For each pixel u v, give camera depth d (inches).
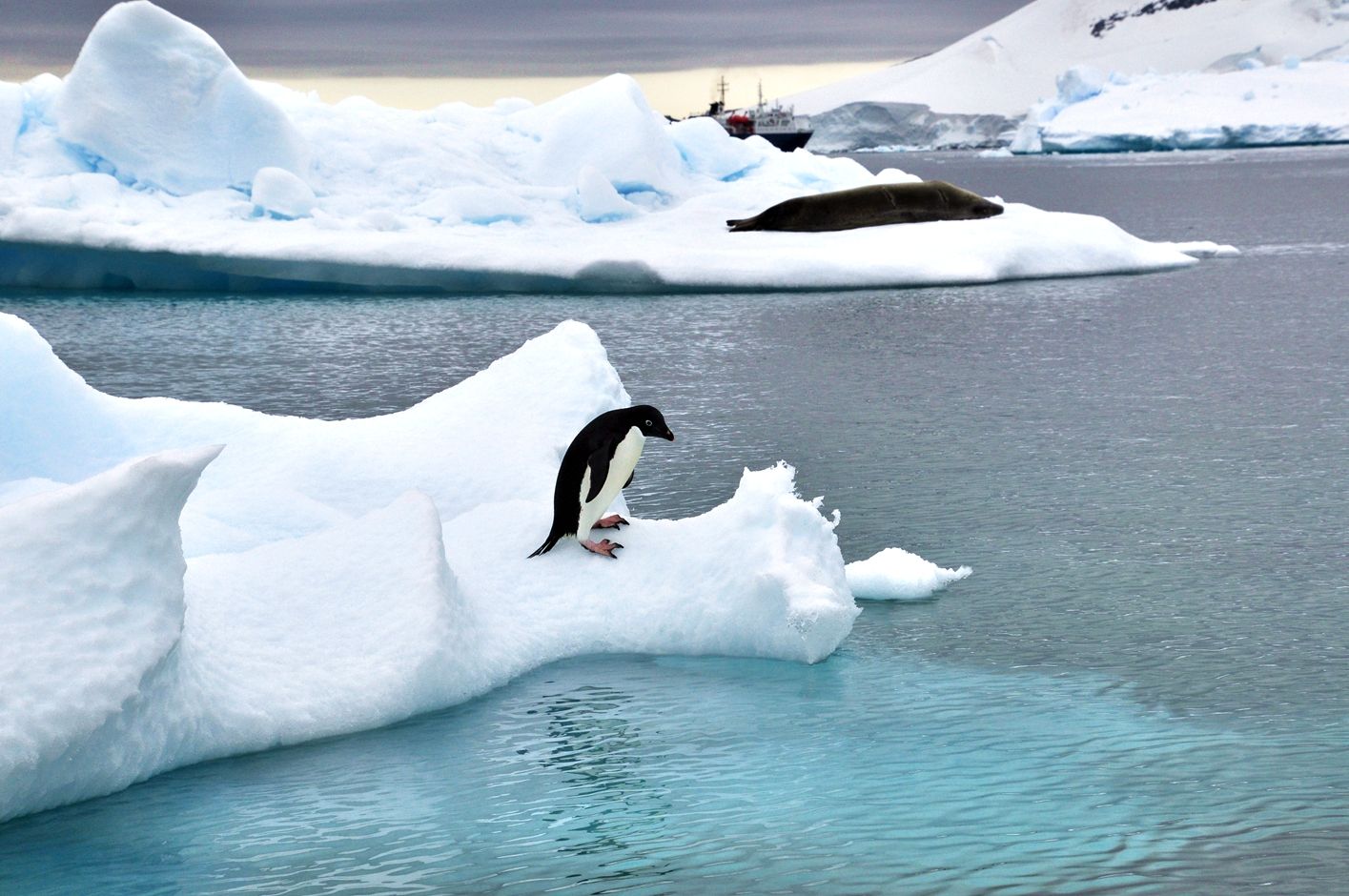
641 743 425.7
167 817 370.3
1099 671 491.2
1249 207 3909.9
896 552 618.5
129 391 1162.6
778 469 549.0
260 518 580.4
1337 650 510.6
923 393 1126.4
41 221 1871.3
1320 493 765.9
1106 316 1596.9
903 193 2381.9
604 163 2485.2
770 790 384.5
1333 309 1616.6
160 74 2145.7
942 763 403.9
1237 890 319.6
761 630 509.7
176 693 404.2
